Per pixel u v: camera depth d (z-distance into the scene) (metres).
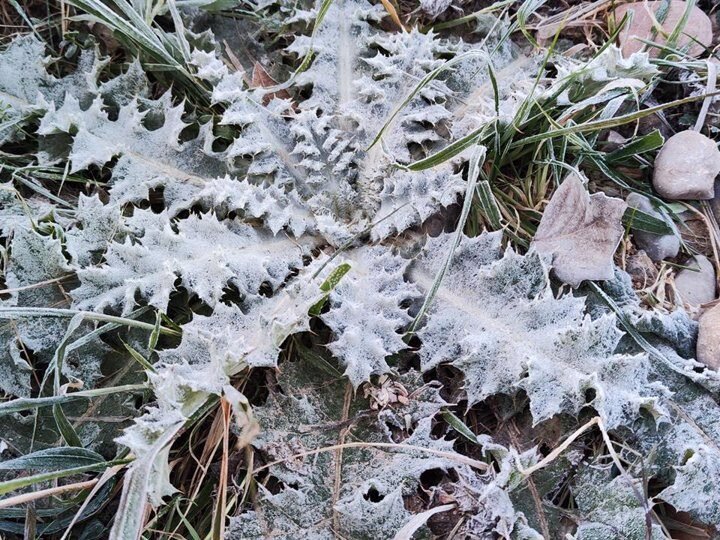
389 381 0.45
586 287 0.48
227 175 0.48
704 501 0.41
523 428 0.45
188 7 0.55
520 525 0.41
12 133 0.51
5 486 0.36
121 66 0.54
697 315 0.48
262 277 0.47
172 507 0.43
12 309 0.41
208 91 0.52
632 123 0.54
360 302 0.46
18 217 0.48
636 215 0.50
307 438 0.44
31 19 0.55
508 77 0.53
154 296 0.44
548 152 0.52
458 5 0.57
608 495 0.42
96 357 0.46
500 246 0.47
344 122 0.52
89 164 0.48
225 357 0.41
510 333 0.44
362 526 0.41
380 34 0.54
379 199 0.51
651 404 0.42
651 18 0.55
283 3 0.55
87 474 0.44
